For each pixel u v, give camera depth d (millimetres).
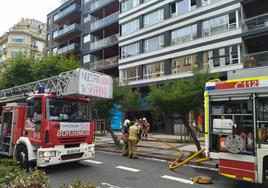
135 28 37094
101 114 18188
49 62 23969
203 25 29312
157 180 9328
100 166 11648
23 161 10297
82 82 10383
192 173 10500
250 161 7785
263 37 25359
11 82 23922
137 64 35875
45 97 10117
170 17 32719
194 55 29688
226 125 8562
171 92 13734
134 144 14234
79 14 50219
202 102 13406
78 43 50125
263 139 7625
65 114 10477
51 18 58562
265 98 7742
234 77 8906
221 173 8477
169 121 31047
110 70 41906
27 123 10664
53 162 9789
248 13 27578
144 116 34406
